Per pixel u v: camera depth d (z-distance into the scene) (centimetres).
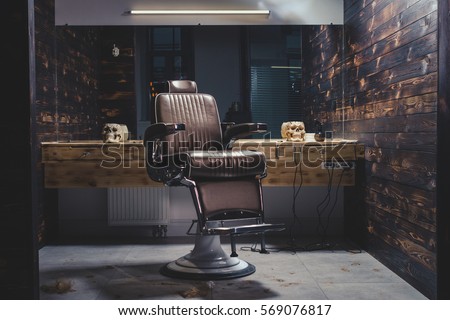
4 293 238
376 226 390
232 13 509
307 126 520
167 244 450
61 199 485
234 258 364
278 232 486
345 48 468
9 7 231
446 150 273
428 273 292
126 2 499
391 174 354
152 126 328
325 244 442
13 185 236
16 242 237
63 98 482
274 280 334
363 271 356
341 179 439
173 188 482
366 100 408
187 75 524
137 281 335
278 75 521
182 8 505
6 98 233
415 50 308
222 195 319
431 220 286
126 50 521
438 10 272
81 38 505
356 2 436
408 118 320
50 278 342
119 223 469
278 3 505
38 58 423
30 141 235
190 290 307
